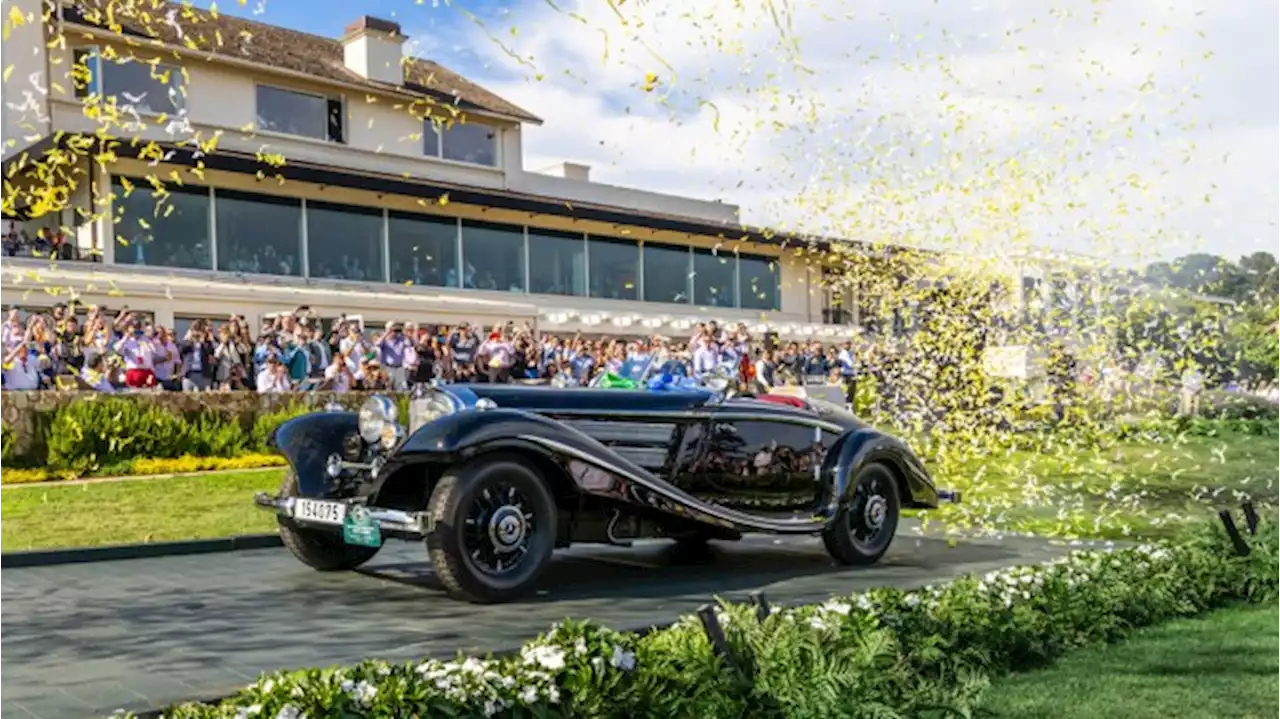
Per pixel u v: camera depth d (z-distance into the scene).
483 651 4.57
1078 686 4.20
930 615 4.45
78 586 6.30
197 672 4.27
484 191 22.48
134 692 3.97
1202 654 4.75
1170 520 9.48
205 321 14.40
